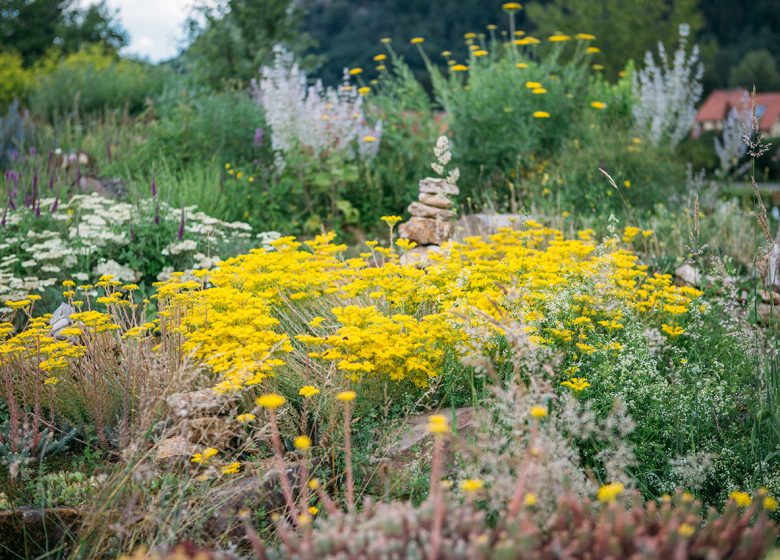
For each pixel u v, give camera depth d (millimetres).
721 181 10789
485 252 5246
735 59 40906
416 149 10023
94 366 4031
